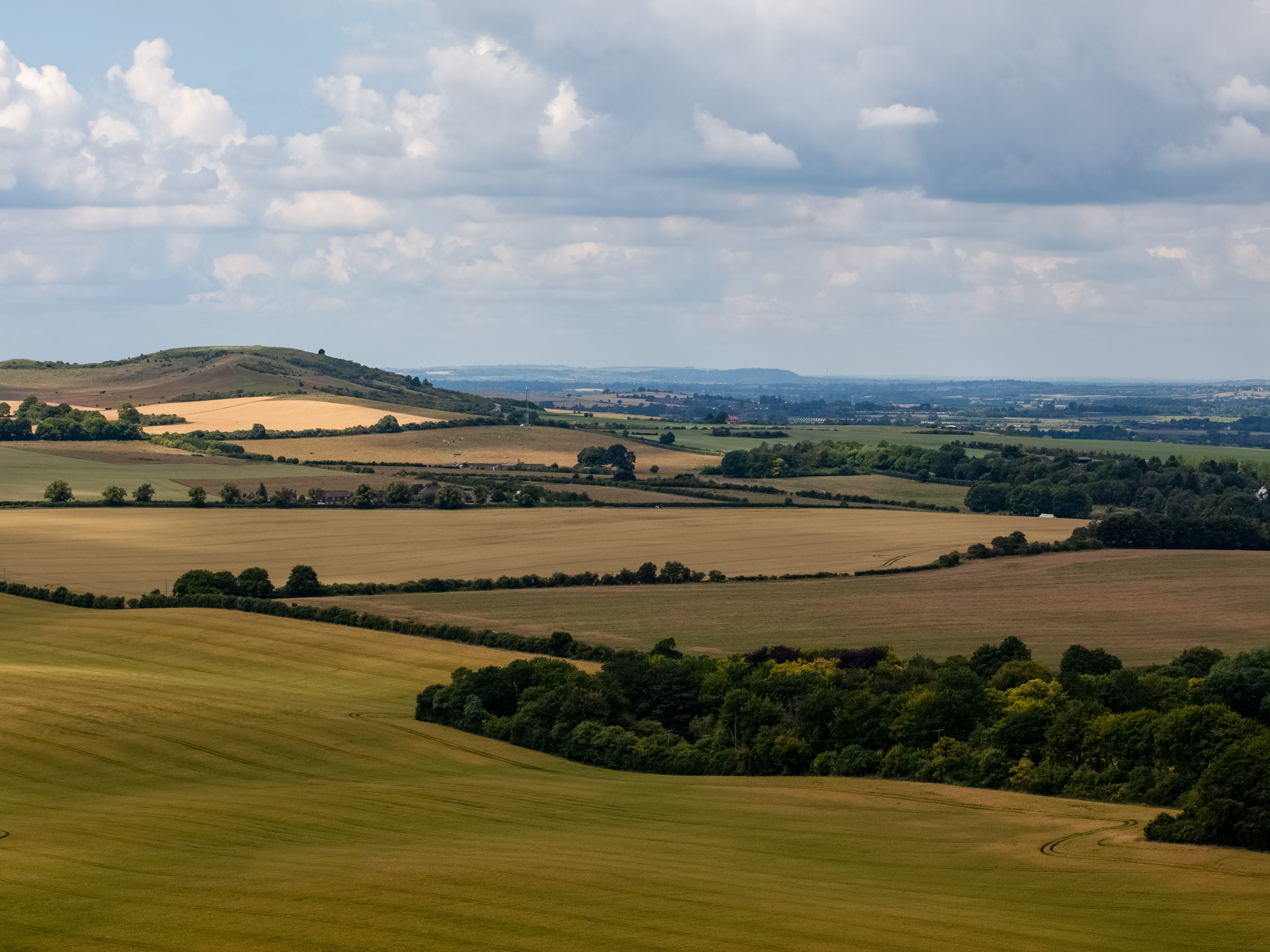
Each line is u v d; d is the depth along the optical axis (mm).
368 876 47625
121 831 54344
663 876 49062
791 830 58594
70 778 64562
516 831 57344
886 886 48438
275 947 39406
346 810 60312
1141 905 45250
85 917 42219
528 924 41969
